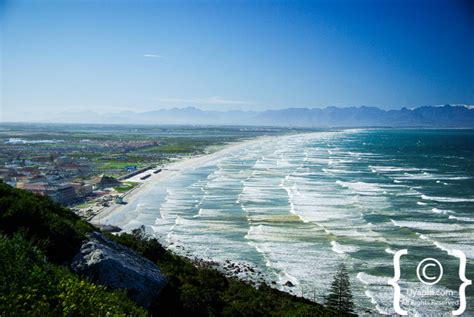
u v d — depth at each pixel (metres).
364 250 83.75
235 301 48.16
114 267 35.09
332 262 78.00
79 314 24.25
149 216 114.50
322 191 145.75
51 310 23.83
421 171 197.88
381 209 117.12
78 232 39.59
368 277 70.75
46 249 34.62
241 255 82.56
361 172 195.75
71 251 36.72
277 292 62.56
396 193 140.75
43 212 38.91
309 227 100.44
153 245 54.94
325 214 112.31
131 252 43.31
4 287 24.06
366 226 100.19
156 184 167.75
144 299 35.28
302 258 80.31
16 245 28.56
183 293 41.00
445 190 146.25
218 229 100.31
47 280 26.38
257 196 137.75
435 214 111.06
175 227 102.88
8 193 43.78
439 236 91.50
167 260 53.81
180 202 131.25
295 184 161.75
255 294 54.38
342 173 192.62
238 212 116.12
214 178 180.38
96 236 42.38
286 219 107.81
